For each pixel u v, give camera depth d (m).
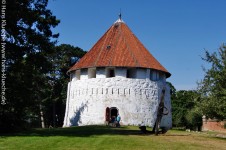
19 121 34.12
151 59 59.69
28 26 32.41
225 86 29.42
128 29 63.75
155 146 21.70
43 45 33.88
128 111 55.09
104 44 60.19
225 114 28.33
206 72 30.16
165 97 60.62
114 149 20.11
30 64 34.06
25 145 20.86
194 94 30.88
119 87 55.50
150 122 56.16
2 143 21.67
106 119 54.53
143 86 56.50
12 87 32.12
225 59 29.73
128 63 55.91
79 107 57.91
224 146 23.19
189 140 26.20
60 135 28.00
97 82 56.28
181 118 70.44
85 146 21.00
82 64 58.44
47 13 34.66
